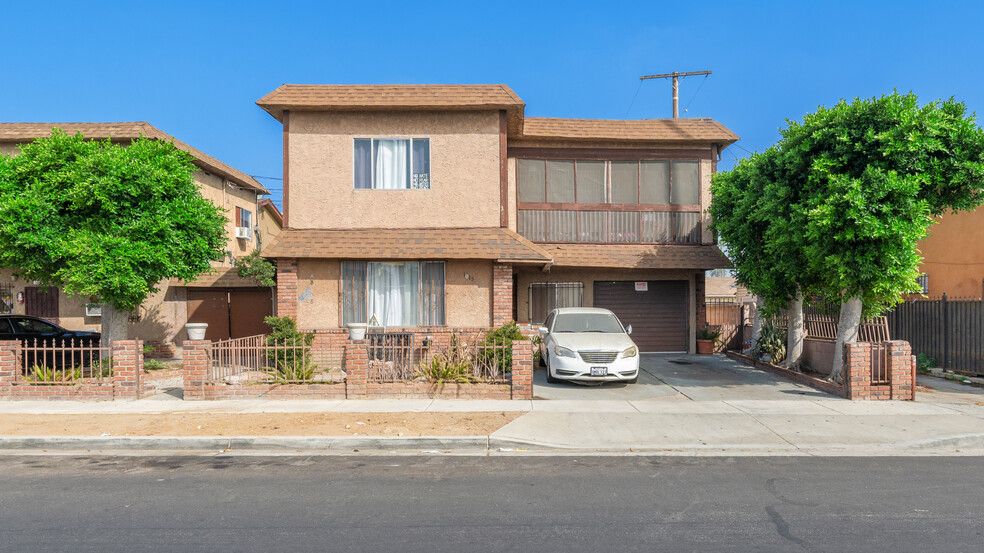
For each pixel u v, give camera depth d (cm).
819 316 1502
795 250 1118
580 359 1112
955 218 1639
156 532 465
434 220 1380
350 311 1354
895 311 1450
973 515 497
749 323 1717
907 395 983
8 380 1006
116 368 1005
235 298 1747
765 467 644
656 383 1182
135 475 624
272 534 460
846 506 520
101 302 1236
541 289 1667
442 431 774
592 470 634
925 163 929
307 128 1379
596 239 1634
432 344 1326
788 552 423
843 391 1012
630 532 461
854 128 980
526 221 1622
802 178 1066
